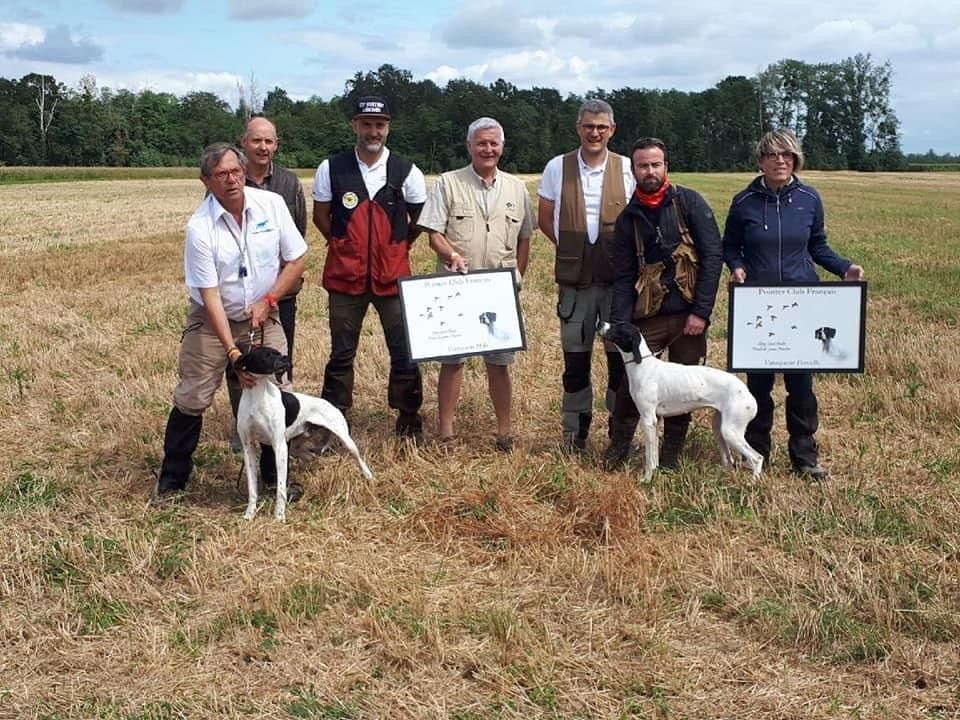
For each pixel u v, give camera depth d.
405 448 6.62
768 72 108.62
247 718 3.61
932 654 4.04
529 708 3.66
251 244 5.59
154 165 92.50
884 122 109.25
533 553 4.97
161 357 9.55
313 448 6.61
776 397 8.17
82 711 3.67
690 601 4.46
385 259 6.57
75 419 7.55
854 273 6.02
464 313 6.43
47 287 14.84
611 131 6.38
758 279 6.06
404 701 3.70
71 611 4.44
